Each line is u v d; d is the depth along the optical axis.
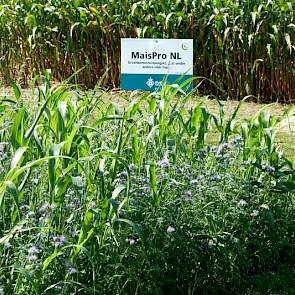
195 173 4.12
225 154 4.38
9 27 12.08
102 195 3.44
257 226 4.31
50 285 3.21
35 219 3.30
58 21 11.86
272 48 10.59
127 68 10.51
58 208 3.37
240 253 4.05
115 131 4.49
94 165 3.78
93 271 3.19
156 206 3.68
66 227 3.41
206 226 3.95
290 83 10.66
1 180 3.58
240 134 4.87
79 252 3.30
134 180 3.82
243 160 4.61
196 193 3.94
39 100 4.51
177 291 3.82
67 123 3.97
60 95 4.09
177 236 3.65
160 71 10.38
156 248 3.58
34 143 3.85
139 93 10.44
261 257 4.31
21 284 3.13
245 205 4.10
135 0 11.63
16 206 3.12
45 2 12.20
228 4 10.82
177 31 11.25
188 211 3.79
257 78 10.80
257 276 4.22
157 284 3.67
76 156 3.74
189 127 4.68
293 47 10.35
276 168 4.71
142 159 4.10
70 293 3.28
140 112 4.58
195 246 3.75
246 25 10.67
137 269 3.54
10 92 10.85
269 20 10.59
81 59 11.86
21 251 3.12
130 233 3.57
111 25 11.49
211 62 11.08
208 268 3.92
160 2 11.37
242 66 10.81
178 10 11.35
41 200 3.52
